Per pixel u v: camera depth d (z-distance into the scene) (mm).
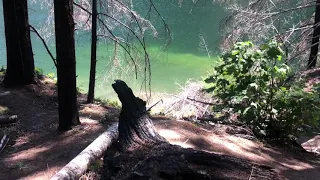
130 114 4980
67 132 6430
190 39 22266
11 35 8555
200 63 18828
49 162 5387
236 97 6938
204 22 24125
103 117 7328
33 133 6656
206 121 7820
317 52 13094
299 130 7352
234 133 7105
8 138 6379
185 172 3785
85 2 8984
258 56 7086
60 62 6270
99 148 5055
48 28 12258
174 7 24891
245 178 3703
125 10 8547
